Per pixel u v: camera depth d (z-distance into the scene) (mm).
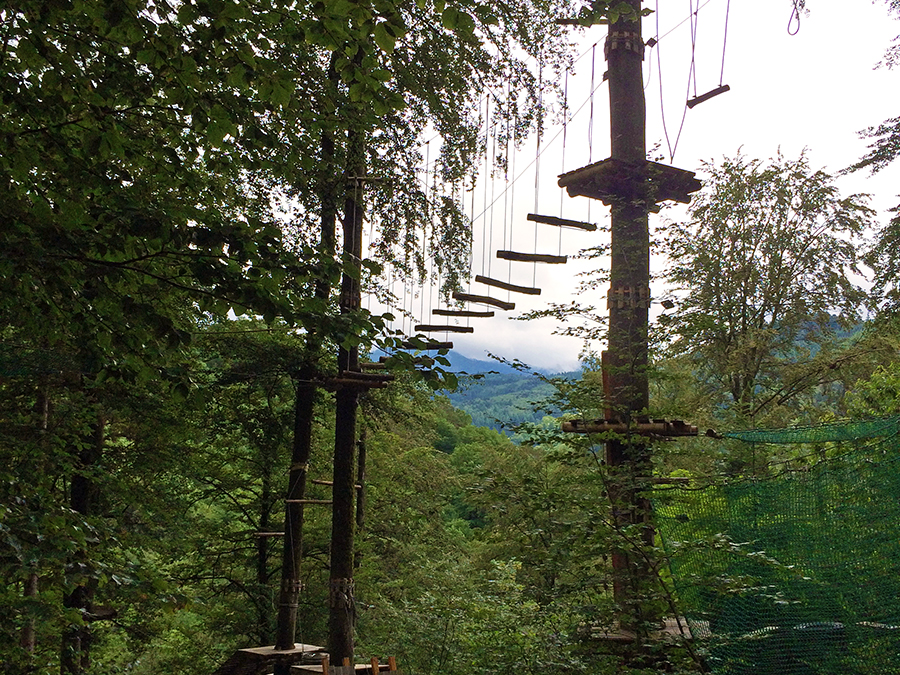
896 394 13969
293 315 4480
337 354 13234
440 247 13125
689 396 20094
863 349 19406
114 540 5164
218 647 19609
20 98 4336
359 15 3840
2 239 3920
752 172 22141
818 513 6176
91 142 4391
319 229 12703
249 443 18094
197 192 5281
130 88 4660
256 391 17406
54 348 10266
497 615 8219
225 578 19031
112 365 4641
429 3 9055
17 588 5781
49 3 4152
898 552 5680
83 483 14062
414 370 4832
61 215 4520
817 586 5965
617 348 8883
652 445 8102
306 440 15641
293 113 6059
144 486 15188
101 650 14156
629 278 9039
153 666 19609
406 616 13570
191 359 8555
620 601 6648
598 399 7734
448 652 12484
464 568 19422
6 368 9773
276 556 19188
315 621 18781
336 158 8438
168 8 4344
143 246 4406
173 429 14289
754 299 21688
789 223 21828
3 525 4324
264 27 4617
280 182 11242
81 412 11289
